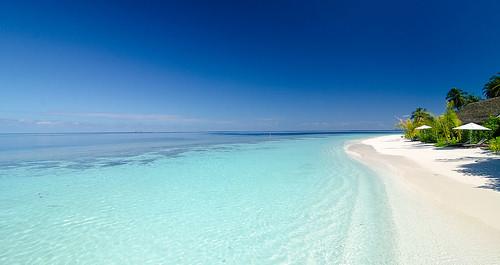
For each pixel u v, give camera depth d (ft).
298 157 66.33
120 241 19.65
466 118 87.04
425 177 34.47
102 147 114.21
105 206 27.86
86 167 54.39
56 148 110.63
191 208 26.63
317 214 23.67
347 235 18.93
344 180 36.83
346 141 140.46
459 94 191.83
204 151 88.43
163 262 16.66
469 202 23.24
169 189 34.55
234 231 20.88
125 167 53.78
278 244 18.38
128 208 27.07
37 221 23.80
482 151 59.11
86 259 17.20
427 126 96.17
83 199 30.50
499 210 20.98
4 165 58.29
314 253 16.81
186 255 17.44
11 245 19.20
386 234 18.48
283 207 26.05
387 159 54.75
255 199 29.04
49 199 30.68
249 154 76.28
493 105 82.43
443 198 24.94
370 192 29.63
